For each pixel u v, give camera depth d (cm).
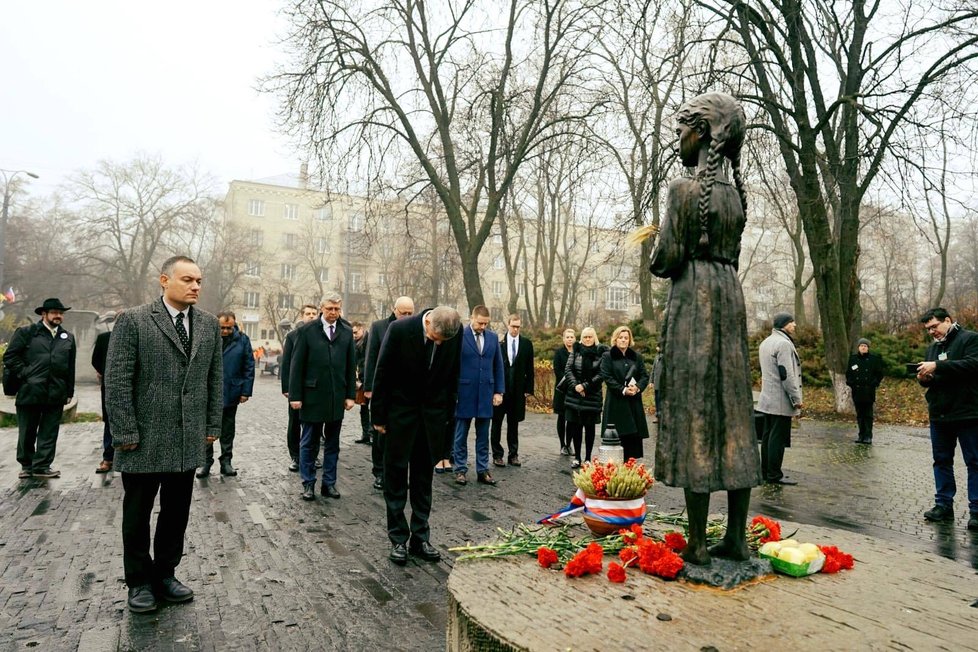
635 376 778
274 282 5681
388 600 397
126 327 376
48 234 4525
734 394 288
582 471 377
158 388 380
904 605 253
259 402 1955
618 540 335
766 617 240
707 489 278
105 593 404
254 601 394
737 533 296
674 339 291
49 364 780
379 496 691
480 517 602
